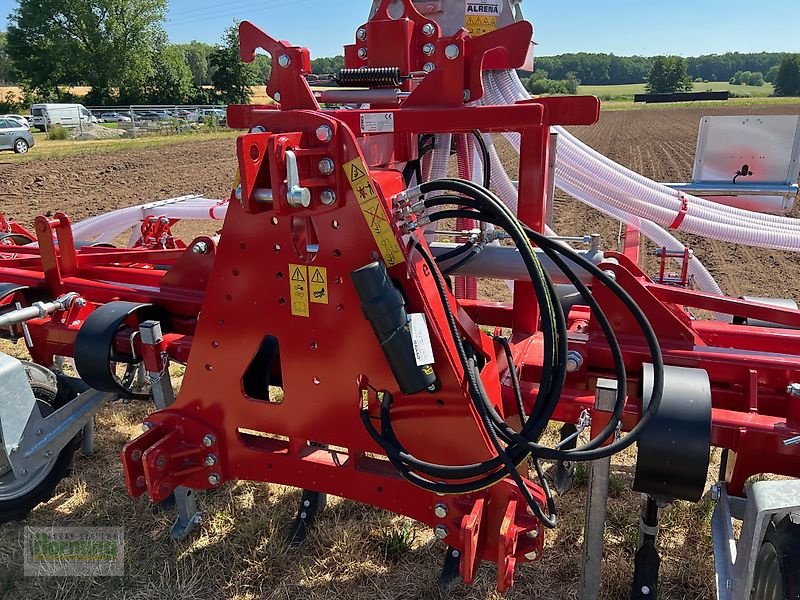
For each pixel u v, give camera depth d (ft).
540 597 8.30
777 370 6.87
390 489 7.23
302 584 8.59
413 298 6.27
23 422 8.55
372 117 7.32
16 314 8.45
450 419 6.61
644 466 6.17
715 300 8.11
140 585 8.59
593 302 6.34
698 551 9.09
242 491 10.53
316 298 6.66
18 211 37.40
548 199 9.79
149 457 7.38
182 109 138.10
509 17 12.60
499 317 9.35
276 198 5.83
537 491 6.83
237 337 7.25
